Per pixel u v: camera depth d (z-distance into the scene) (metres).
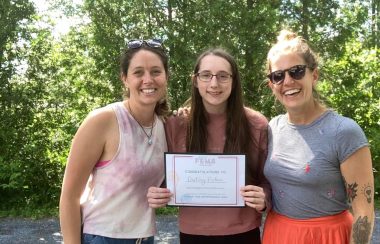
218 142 2.99
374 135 10.34
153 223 2.80
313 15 11.16
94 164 2.70
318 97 2.73
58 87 10.65
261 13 10.27
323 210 2.56
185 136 3.00
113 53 10.58
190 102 3.10
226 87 2.88
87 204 2.73
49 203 9.65
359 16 11.48
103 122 2.68
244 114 2.99
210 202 2.89
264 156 2.94
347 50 11.43
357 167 2.45
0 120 9.92
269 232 2.76
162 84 2.75
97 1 10.73
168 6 10.81
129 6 10.74
